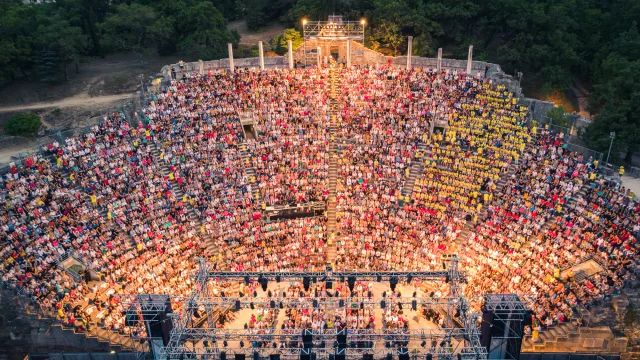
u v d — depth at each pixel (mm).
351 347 46062
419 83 75812
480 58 91312
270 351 43969
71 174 60906
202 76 77500
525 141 65250
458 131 69625
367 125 73000
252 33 112938
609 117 66875
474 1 97625
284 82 77812
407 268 59406
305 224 64938
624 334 48094
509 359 43562
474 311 52562
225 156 69062
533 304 50969
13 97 91312
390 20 95688
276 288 59344
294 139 72062
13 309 50156
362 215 64500
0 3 98188
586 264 53125
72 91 93750
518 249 56438
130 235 59375
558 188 59062
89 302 52719
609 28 95500
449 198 63469
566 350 47281
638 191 60844
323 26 89062
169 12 106000
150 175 64688
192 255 59844
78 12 108938
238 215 64125
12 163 58750
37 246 53844
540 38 92562
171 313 43125
